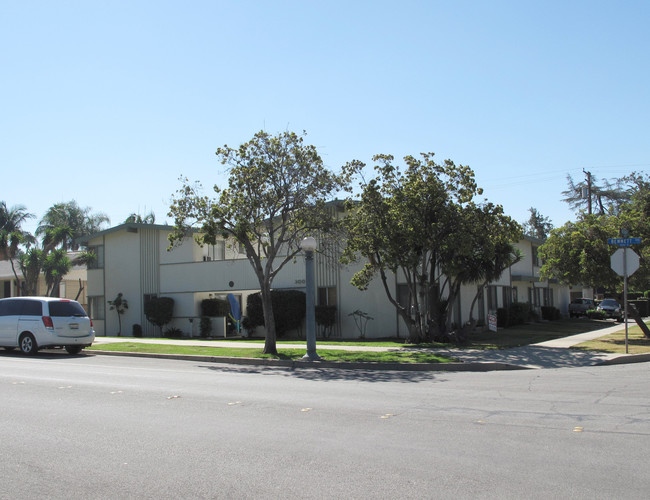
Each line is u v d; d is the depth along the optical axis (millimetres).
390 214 19359
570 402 9508
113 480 5594
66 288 42250
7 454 6531
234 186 18109
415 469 5801
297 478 5574
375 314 24734
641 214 22281
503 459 6121
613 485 5270
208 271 29188
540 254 23516
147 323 31172
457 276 21875
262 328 27391
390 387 11570
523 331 27094
